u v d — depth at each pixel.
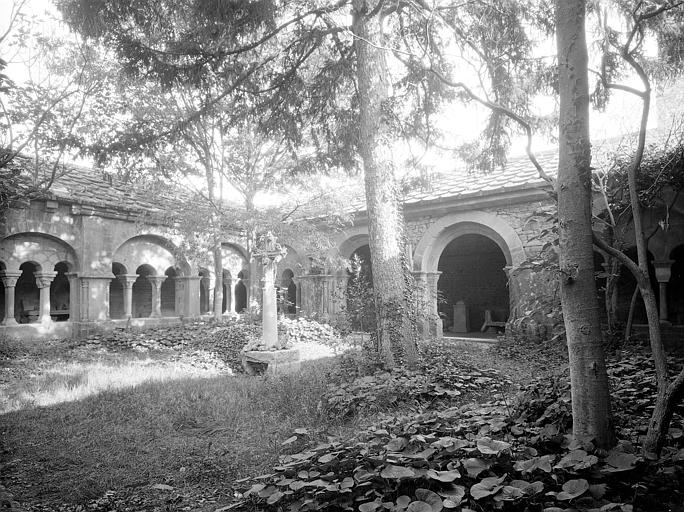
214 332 12.48
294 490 2.98
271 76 8.20
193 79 6.98
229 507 3.21
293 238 12.70
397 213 7.77
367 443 3.45
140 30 6.72
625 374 6.00
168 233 14.57
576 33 3.04
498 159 7.78
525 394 4.35
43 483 3.94
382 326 7.41
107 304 13.06
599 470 2.63
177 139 8.10
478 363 8.12
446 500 2.45
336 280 15.73
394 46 8.53
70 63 9.21
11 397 6.59
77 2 5.79
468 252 18.45
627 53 3.33
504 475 2.60
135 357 10.45
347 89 9.38
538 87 6.90
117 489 3.86
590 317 3.01
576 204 3.03
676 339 10.05
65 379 7.76
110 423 5.55
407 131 9.39
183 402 6.41
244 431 5.25
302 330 12.58
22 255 11.49
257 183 13.30
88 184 13.73
